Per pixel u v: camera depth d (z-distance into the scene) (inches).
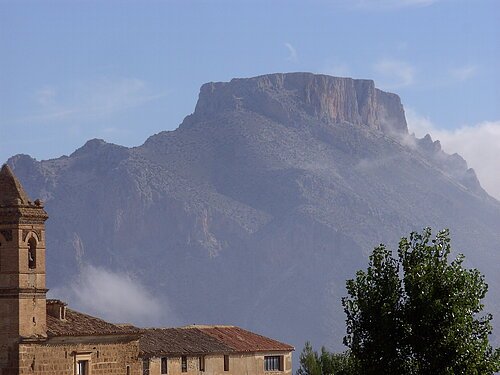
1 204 4507.9
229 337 6254.9
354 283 3848.4
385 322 3750.0
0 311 4488.2
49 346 4547.2
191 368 5846.5
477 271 3811.5
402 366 3720.5
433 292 3742.6
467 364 3651.6
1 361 4471.0
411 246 3865.7
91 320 4849.9
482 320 3759.8
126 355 4862.2
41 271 4557.1
